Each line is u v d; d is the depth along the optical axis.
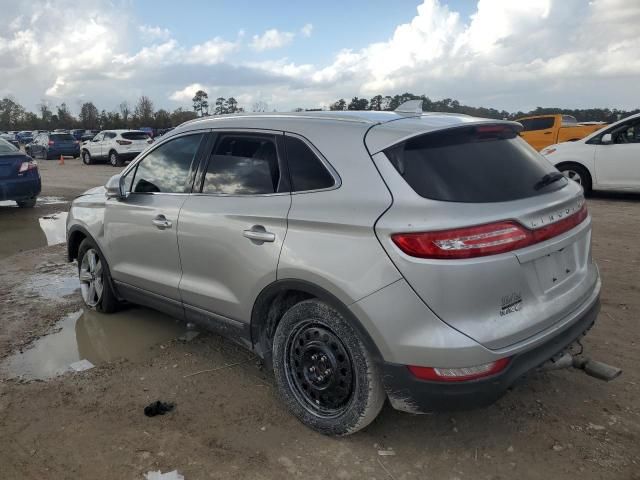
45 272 6.61
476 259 2.55
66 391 3.68
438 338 2.55
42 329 4.79
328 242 2.86
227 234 3.42
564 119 17.78
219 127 3.81
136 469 2.87
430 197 2.65
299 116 3.40
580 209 3.22
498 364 2.59
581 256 3.23
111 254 4.68
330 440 3.07
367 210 2.75
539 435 3.06
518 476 2.74
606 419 3.18
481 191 2.72
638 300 4.95
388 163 2.81
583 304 3.12
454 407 2.62
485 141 3.08
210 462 2.91
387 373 2.71
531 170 3.09
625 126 10.28
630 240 7.14
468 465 2.83
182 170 3.99
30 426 3.28
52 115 106.38
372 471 2.81
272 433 3.15
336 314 2.89
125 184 4.54
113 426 3.26
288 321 3.14
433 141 2.89
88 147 26.52
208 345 4.39
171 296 4.05
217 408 3.43
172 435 3.15
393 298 2.63
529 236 2.71
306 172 3.14
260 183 3.37
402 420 3.24
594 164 10.51
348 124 3.12
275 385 3.71
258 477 2.79
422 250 2.55
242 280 3.36
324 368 3.02
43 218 10.52
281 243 3.08
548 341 2.78
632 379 3.61
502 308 2.63
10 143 11.27
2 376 3.92
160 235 4.01
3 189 10.66
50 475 2.83
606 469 2.76
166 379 3.83
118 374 3.92
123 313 5.15
